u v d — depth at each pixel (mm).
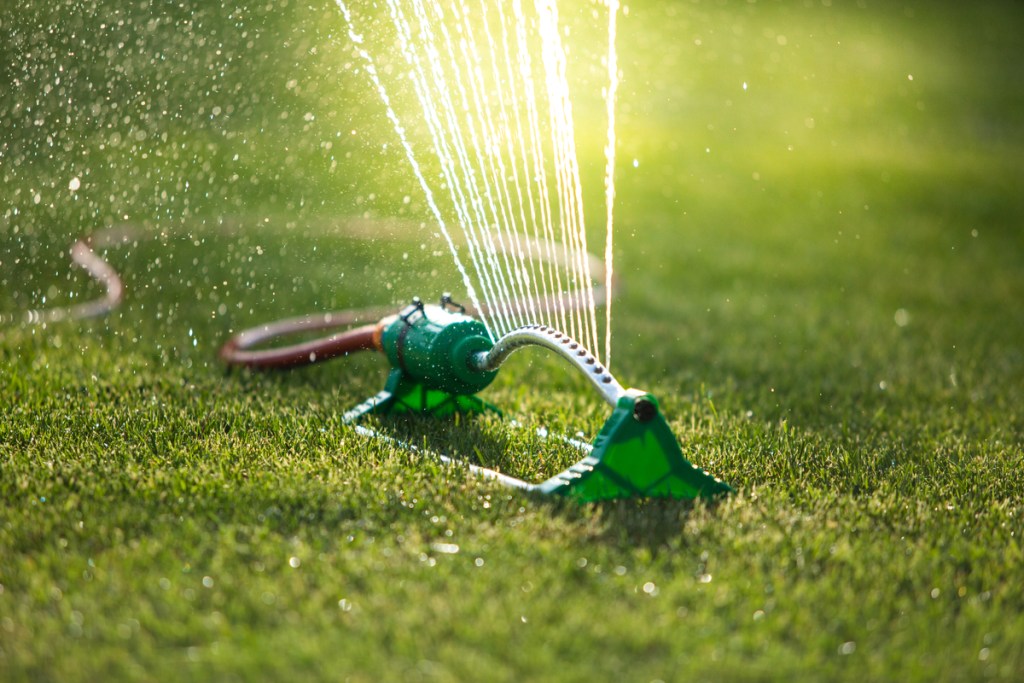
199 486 1950
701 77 7035
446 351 2074
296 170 3920
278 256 3252
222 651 1712
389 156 3451
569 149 2666
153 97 3947
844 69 8039
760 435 2174
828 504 1980
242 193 3816
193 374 2342
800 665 1719
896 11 10086
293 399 2262
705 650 1729
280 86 3939
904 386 2461
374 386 2344
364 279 2992
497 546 1855
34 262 3027
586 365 1973
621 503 1931
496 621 1746
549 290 2891
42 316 2594
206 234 3484
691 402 2334
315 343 2309
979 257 3957
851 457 2117
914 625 1772
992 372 2551
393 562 1826
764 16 9016
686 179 5051
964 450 2164
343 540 1861
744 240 4078
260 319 2678
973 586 1836
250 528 1875
